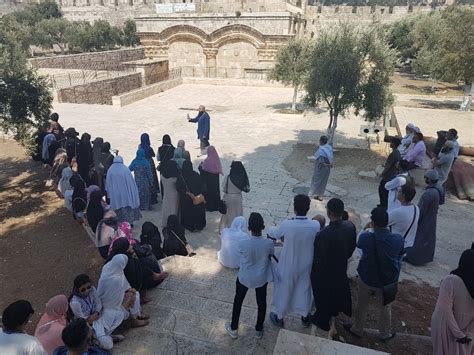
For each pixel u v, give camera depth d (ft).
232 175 24.40
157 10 121.60
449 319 11.47
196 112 69.36
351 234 13.46
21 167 41.81
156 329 15.37
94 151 30.73
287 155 44.57
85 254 24.36
